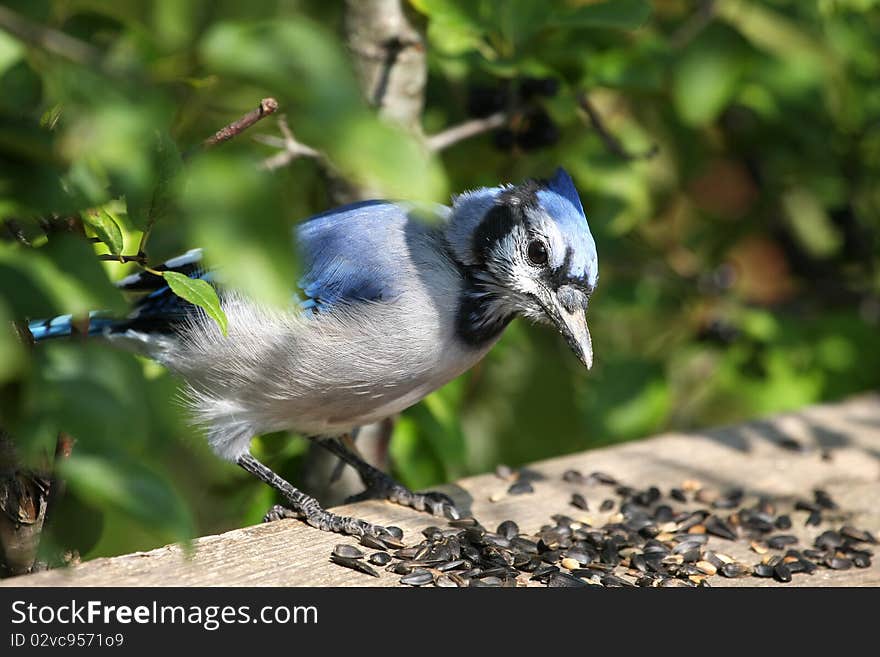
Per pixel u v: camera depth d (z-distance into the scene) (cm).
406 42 872
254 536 707
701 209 1180
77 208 459
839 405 1030
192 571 640
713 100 978
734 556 746
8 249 445
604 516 791
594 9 840
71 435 465
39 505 631
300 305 750
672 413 1162
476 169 985
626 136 1039
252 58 404
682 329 1124
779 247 1264
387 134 400
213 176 397
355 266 766
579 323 782
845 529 782
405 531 744
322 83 400
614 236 1049
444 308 771
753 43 998
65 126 441
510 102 896
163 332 783
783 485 861
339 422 802
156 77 559
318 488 928
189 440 792
